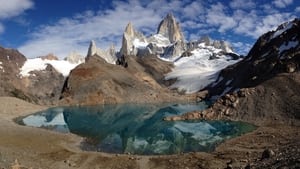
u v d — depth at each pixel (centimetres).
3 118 9994
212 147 6225
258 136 6744
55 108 14988
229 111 9569
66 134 7694
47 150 5881
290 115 8150
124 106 15988
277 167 2902
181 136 7556
